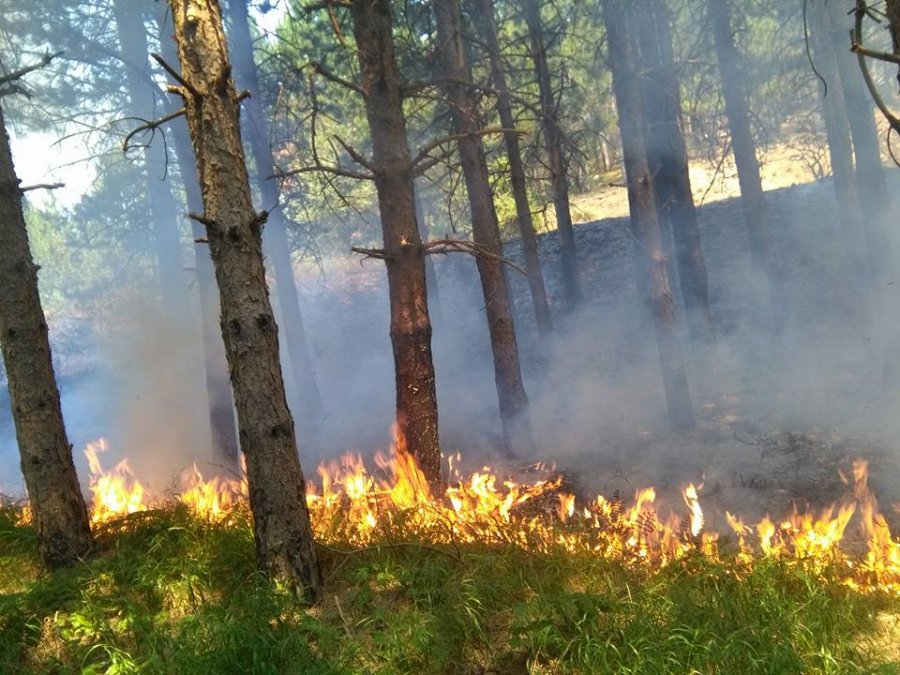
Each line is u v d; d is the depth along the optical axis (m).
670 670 3.95
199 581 5.14
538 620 4.39
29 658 4.70
